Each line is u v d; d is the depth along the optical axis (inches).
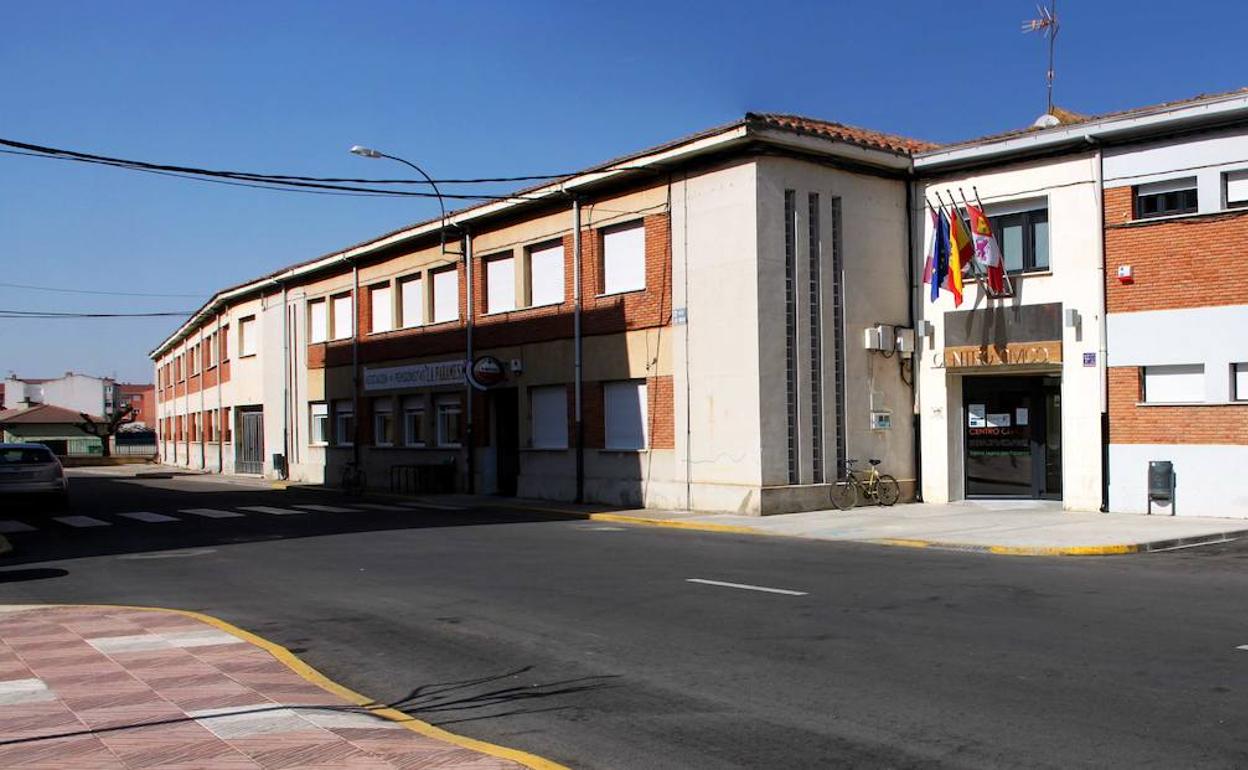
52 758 215.5
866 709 255.6
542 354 983.0
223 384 1834.4
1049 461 807.1
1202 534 609.0
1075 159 762.8
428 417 1169.4
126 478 1769.2
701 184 817.5
